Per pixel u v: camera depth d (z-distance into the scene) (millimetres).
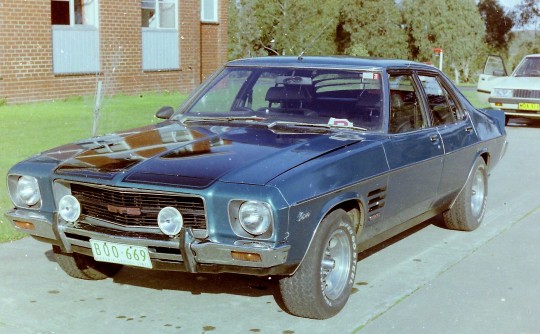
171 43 20422
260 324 4672
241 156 4684
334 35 47375
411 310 4949
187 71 21000
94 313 4832
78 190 4773
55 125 12625
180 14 20547
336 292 4848
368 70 5738
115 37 18484
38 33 16359
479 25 48656
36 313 4809
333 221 4680
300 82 5820
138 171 4562
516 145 13516
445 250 6457
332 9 43812
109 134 5656
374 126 5465
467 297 5227
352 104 5617
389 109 5547
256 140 5062
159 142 5129
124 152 4953
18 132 11727
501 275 5750
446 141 6285
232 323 4688
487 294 5293
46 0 16422
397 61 6137
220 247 4266
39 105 15984
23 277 5527
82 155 4996
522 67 17672
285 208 4234
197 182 4363
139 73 19359
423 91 6230
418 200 5898
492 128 7523
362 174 4957
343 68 5801
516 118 19000
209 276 5609
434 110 6391
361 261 6098
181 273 5684
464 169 6727
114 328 4582
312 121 5547
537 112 16516
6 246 6332
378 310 4941
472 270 5875
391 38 46688
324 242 4594
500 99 16875
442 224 7395
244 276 5613
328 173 4637
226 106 5938
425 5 46812
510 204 8398
